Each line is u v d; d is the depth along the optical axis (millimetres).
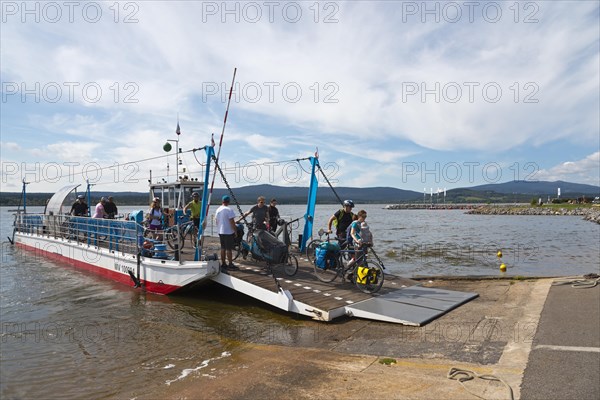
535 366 5188
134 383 6086
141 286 12539
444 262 19141
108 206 17172
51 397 5773
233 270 11133
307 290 9672
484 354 5898
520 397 4402
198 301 11062
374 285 9625
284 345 7203
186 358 7012
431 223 59562
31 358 7270
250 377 5719
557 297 8797
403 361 5902
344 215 11273
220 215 10977
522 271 16344
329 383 5254
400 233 39125
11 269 17000
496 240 31078
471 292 10109
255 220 11461
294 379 5496
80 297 11961
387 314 8094
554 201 120375
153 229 13523
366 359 6102
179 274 11289
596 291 9055
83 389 5988
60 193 20297
